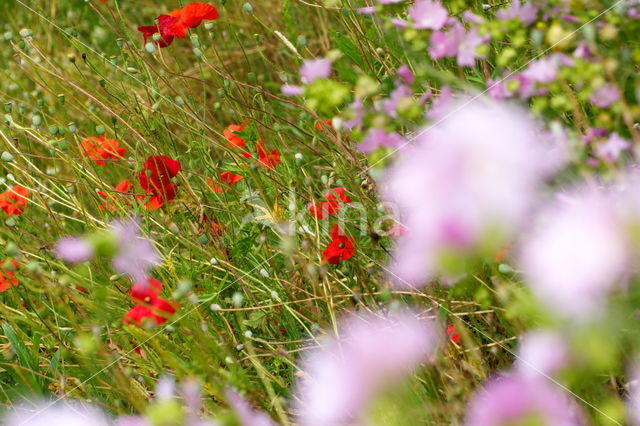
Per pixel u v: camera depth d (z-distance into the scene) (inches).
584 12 81.2
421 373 79.5
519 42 82.0
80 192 96.8
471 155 54.2
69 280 90.0
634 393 77.7
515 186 53.9
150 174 94.0
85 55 102.2
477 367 82.5
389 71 92.0
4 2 131.5
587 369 59.9
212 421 80.6
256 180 94.3
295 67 111.2
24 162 106.0
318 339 87.6
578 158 78.1
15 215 101.0
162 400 80.5
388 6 85.7
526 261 58.2
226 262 92.1
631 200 56.2
